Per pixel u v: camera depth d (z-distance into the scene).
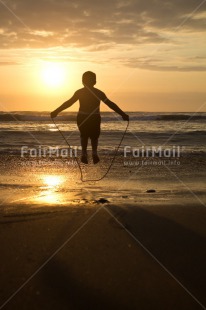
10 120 35.62
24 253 3.24
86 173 9.59
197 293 2.66
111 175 9.16
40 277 2.83
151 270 2.97
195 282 2.80
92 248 3.37
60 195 6.16
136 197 5.94
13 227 3.92
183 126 29.73
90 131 6.16
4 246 3.39
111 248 3.37
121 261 3.11
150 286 2.73
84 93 6.09
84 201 5.38
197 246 3.47
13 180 8.26
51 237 3.62
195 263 3.10
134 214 4.48
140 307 2.49
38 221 4.13
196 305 2.52
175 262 3.12
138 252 3.30
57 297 2.58
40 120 35.88
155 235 3.74
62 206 4.88
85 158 6.29
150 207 4.88
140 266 3.03
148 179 8.45
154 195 6.18
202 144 18.22
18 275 2.86
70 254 3.23
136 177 8.79
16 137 20.84
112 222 4.11
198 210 4.77
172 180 8.29
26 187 7.23
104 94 6.11
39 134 22.23
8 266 2.99
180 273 2.93
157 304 2.53
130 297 2.60
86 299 2.57
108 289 2.69
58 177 8.83
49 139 20.12
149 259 3.16
